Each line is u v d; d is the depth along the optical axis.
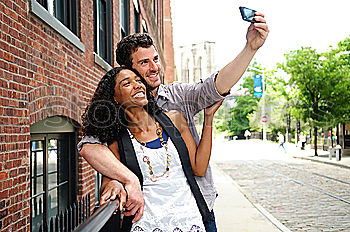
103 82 2.62
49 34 5.51
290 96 34.59
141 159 2.57
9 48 4.21
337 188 16.14
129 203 2.32
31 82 4.82
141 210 2.40
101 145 2.52
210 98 2.82
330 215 11.20
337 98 30.72
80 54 7.16
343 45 31.72
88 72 7.76
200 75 92.56
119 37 11.55
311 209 12.07
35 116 4.94
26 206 4.64
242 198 13.84
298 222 10.41
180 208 2.55
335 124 31.16
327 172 22.22
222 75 2.75
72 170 7.13
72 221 6.16
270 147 50.38
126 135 2.61
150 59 2.82
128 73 2.60
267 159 32.69
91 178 7.97
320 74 30.58
